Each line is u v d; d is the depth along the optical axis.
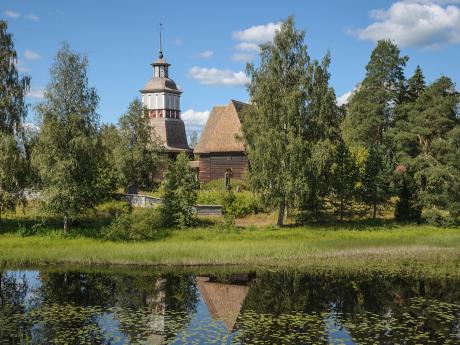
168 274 25.02
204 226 37.91
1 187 33.78
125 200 43.34
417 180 45.34
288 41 38.91
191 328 15.61
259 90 38.03
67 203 33.78
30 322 16.31
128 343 14.08
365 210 45.59
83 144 33.66
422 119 45.50
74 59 34.66
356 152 54.03
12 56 35.22
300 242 32.31
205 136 60.16
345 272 25.08
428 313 17.58
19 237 32.75
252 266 26.83
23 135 34.47
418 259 28.11
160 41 73.62
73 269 26.06
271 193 38.28
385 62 63.50
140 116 52.47
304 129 38.56
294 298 20.02
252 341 14.26
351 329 15.54
